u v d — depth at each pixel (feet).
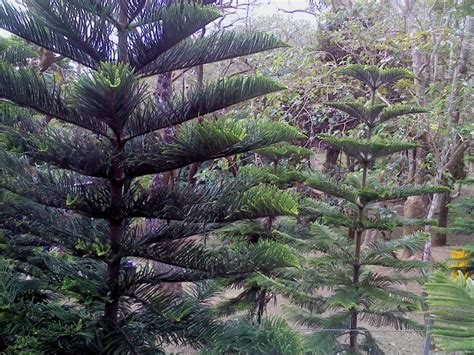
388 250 9.02
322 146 16.74
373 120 9.05
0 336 4.94
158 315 5.34
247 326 5.46
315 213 10.61
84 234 5.48
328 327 8.36
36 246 5.92
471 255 9.43
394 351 9.60
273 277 9.59
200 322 5.46
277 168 11.43
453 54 14.05
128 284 5.36
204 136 4.43
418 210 17.24
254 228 10.62
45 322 4.98
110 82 3.90
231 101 5.11
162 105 5.01
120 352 4.76
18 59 8.82
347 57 15.81
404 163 16.25
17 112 5.05
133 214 5.23
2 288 5.15
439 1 15.24
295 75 15.08
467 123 13.17
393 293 8.61
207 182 5.97
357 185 9.35
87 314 5.48
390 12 17.02
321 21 17.99
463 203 10.78
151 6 4.88
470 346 1.82
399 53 14.87
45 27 4.81
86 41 4.69
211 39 5.15
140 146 5.11
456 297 1.98
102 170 4.95
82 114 4.76
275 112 14.51
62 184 5.27
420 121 13.16
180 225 5.69
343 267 9.23
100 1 4.77
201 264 5.31
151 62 5.13
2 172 5.45
